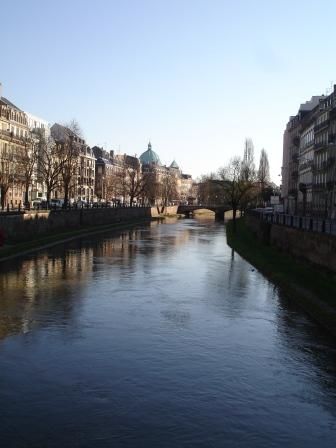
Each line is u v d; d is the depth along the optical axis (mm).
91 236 82875
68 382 19906
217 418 17281
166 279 42125
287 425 16953
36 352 23234
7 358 22406
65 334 26078
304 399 18891
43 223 74500
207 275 44500
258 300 34594
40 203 94688
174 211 188875
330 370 21844
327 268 38188
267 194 152875
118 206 132250
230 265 51062
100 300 33906
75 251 60625
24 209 75625
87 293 36031
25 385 19578
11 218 62031
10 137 113062
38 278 41562
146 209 153500
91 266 48625
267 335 26594
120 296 35219
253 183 127625
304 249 44562
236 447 15555
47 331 26562
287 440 16047
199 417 17328
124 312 30750
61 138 107938
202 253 61594
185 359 22703
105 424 16734
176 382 20125
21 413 17391
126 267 48375
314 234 41688
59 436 15984
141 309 31547
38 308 31453
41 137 105000
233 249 66000
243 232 88500
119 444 15586
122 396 18781
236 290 37938
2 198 89562
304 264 43781
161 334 26344
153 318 29484
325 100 96062
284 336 26453
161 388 19516
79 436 16000
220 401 18547
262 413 17734
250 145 140625
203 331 27062
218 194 176125
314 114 103062
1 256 52562
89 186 173500
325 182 90250
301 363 22594
